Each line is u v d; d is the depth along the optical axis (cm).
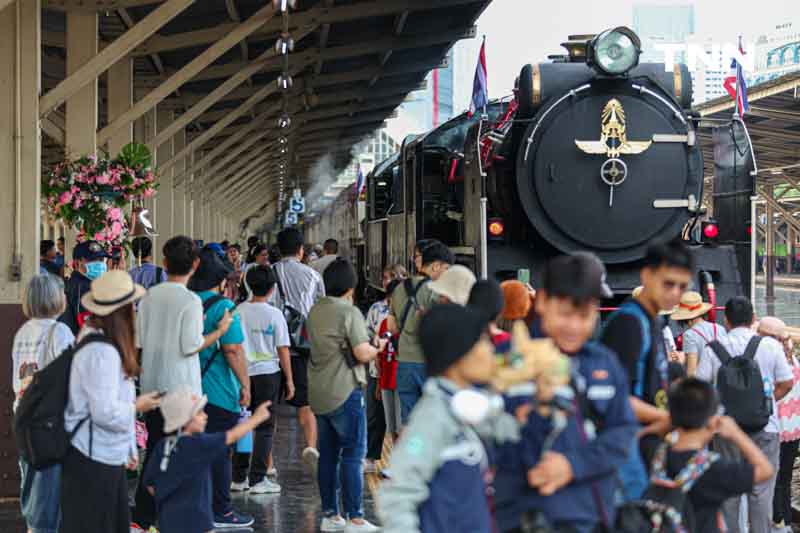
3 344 814
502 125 1123
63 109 1762
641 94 1030
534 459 349
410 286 773
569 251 1027
